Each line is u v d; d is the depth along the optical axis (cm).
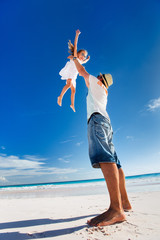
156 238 109
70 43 242
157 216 167
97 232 125
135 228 131
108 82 203
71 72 335
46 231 137
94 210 234
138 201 302
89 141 166
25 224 165
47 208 277
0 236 128
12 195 842
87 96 191
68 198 475
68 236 120
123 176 198
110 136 179
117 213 143
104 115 175
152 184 843
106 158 146
